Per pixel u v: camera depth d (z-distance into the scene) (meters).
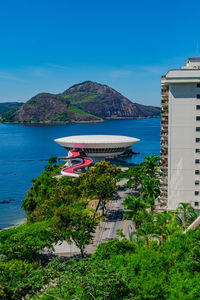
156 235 63.84
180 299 38.91
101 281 39.25
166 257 50.28
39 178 127.31
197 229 65.31
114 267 46.31
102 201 109.25
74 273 41.19
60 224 71.44
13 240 63.03
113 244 60.41
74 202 100.50
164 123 98.75
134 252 58.19
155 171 122.06
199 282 42.59
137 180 128.38
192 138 88.50
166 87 94.94
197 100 86.62
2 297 44.09
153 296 40.78
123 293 44.53
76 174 162.00
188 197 91.44
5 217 126.19
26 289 46.09
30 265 51.50
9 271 47.47
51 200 95.50
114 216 104.00
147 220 70.88
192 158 89.44
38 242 62.88
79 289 42.12
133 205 78.69
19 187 179.00
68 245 82.69
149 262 47.72
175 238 58.12
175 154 89.75
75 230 73.69
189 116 87.56
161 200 99.25
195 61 99.94
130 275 45.56
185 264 48.50
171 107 87.69
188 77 84.44
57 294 40.25
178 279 43.53
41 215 97.81
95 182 103.38
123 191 137.00
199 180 90.31
